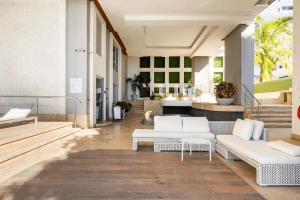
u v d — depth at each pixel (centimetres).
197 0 889
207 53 1686
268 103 1541
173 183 351
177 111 1652
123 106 1341
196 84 1802
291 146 380
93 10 948
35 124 757
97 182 352
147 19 1039
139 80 1925
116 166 432
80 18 921
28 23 937
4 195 305
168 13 1019
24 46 935
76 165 436
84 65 920
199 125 582
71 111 925
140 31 1259
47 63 934
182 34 1352
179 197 303
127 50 1717
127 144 633
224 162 468
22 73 934
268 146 419
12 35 938
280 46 1981
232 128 600
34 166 428
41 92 931
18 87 934
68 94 923
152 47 1648
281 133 842
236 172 410
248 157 386
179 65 2000
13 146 487
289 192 329
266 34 1972
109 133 822
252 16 1020
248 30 1068
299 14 727
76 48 923
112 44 1299
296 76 736
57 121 920
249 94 1051
